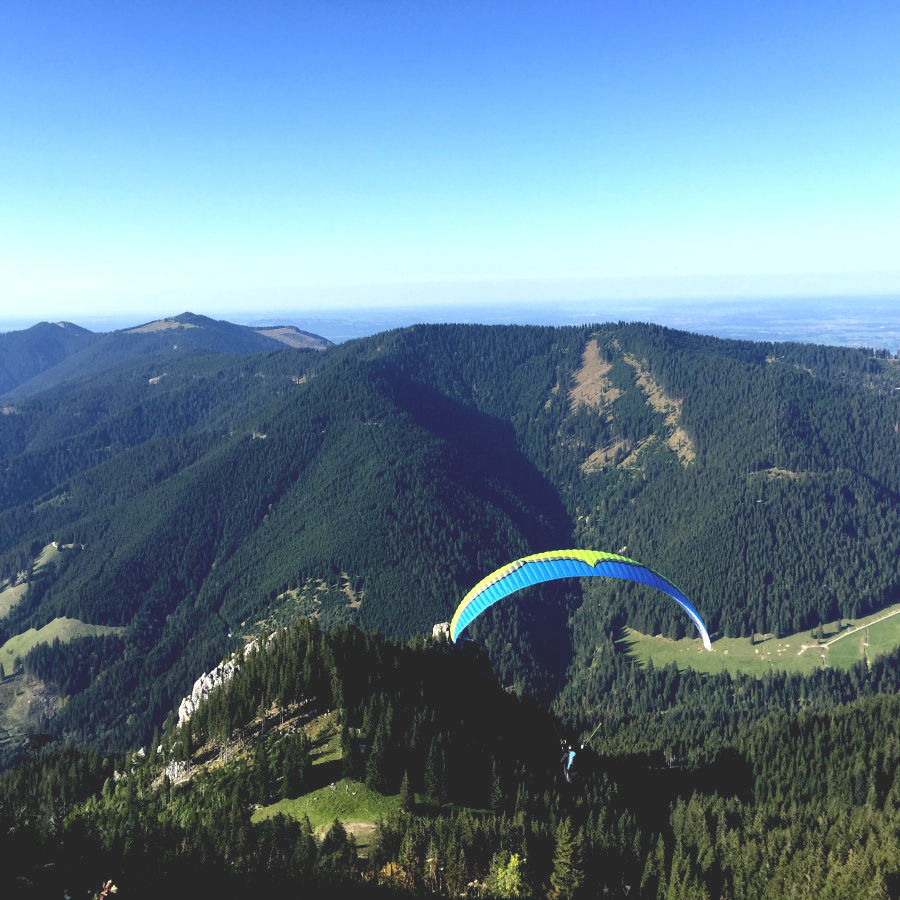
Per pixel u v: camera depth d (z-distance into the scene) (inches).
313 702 3587.6
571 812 2999.5
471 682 4087.1
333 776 3006.9
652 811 3558.1
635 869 2775.6
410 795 2837.1
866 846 2965.1
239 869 2325.3
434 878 2356.1
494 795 2854.3
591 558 2480.3
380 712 3255.4
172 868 2266.2
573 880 2432.3
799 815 3666.3
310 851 2404.0
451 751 3046.3
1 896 2004.2
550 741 3737.7
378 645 4069.9
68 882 2126.0
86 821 2448.3
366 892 2265.0
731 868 2992.1
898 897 2647.6
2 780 3988.7
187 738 3464.6
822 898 2701.8
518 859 2418.8
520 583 2437.3
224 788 2994.6
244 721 3595.0
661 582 2440.9
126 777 3619.6
